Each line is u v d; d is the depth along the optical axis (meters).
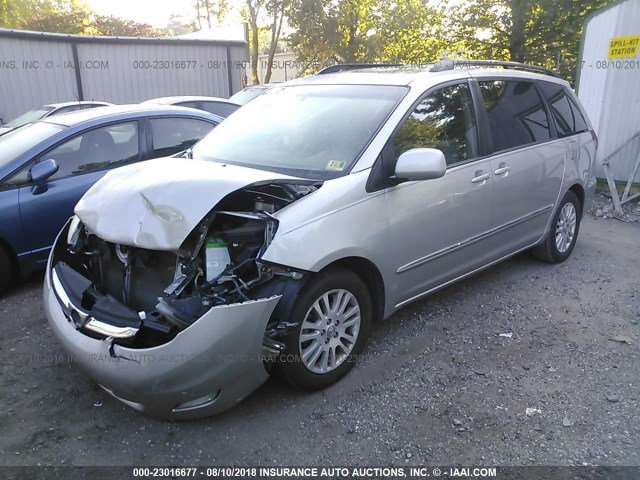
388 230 3.45
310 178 3.38
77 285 3.10
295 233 2.98
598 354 3.72
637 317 4.28
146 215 2.85
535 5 12.26
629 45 7.84
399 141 3.60
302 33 17.94
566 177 5.14
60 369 3.54
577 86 8.61
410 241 3.62
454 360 3.64
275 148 3.77
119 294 3.15
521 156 4.55
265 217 2.92
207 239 2.90
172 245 2.73
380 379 3.42
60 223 4.86
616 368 3.55
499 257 4.58
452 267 4.08
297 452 2.79
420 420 3.03
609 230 6.74
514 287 4.86
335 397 3.24
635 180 8.14
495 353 3.73
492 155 4.30
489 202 4.24
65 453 2.79
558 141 5.06
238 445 2.85
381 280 3.50
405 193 3.56
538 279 5.04
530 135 4.75
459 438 2.89
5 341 3.91
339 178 3.32
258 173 3.19
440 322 4.17
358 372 3.49
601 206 7.75
